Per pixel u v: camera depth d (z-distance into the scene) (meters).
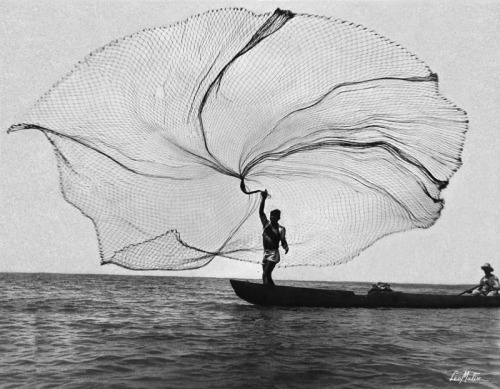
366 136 9.70
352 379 5.93
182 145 9.04
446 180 9.71
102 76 8.21
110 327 9.18
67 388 5.34
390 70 8.95
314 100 9.34
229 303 14.07
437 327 10.08
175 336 8.26
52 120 7.97
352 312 11.84
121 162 8.59
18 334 8.30
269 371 6.12
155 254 8.73
